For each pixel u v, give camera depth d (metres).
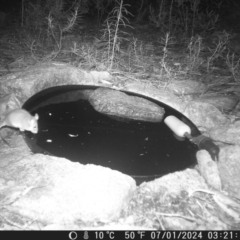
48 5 2.56
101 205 0.86
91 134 1.25
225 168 1.00
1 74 1.69
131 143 1.21
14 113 1.17
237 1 3.44
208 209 0.93
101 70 1.78
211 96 1.62
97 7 2.94
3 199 0.87
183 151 1.18
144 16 3.15
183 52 2.25
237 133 1.17
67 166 0.98
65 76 1.61
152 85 1.68
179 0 2.73
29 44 2.12
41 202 0.85
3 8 3.14
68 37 2.35
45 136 1.21
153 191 0.96
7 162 1.01
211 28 2.65
